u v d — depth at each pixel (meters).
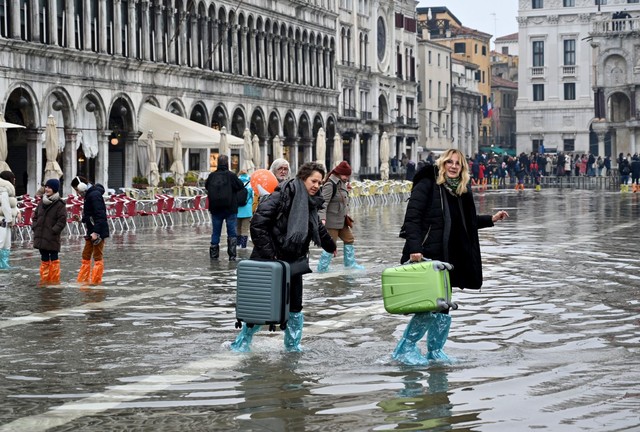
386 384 10.79
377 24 94.19
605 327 14.48
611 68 95.81
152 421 9.40
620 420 9.16
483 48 139.75
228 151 53.00
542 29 122.38
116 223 40.00
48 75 46.94
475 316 15.58
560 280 20.17
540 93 123.19
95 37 50.84
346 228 22.39
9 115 48.44
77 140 49.38
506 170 100.50
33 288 19.36
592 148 122.25
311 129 78.69
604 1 120.06
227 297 18.03
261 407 9.86
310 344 13.27
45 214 20.22
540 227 36.44
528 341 13.42
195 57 60.19
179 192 46.72
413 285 11.63
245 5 66.56
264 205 12.36
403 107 101.50
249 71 68.06
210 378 11.20
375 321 15.21
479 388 10.54
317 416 9.48
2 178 22.91
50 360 12.30
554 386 10.59
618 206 52.81
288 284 12.27
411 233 11.87
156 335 14.05
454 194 11.97
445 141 119.88
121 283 20.11
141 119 52.97
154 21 56.00
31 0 46.03
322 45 81.06
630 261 23.92
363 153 93.00
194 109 61.34
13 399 10.30
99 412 9.75
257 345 13.20
